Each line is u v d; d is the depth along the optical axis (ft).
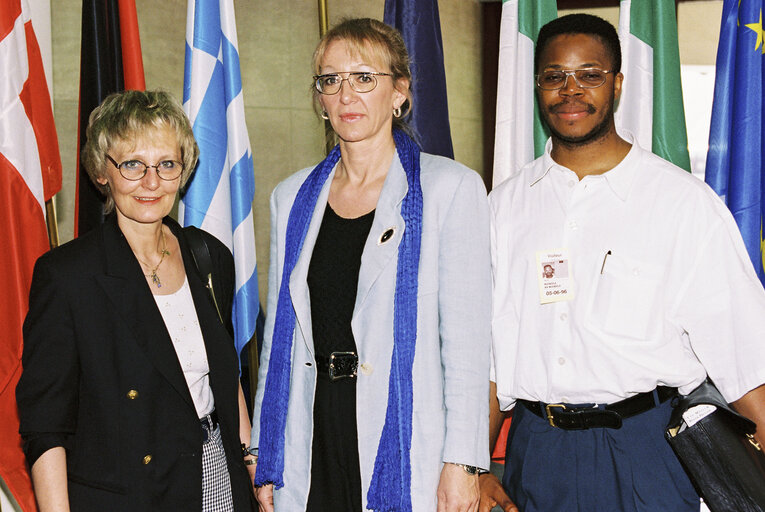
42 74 8.36
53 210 8.61
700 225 5.80
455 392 5.44
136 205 5.37
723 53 8.71
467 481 5.41
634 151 6.13
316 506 5.88
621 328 5.82
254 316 9.05
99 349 5.13
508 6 9.11
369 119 5.69
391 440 5.41
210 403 5.79
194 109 8.48
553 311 6.08
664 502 5.77
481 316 5.52
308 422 5.87
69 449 5.14
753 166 8.38
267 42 18.93
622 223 5.97
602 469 5.85
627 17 9.05
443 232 5.59
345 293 5.78
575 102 6.04
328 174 6.20
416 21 9.25
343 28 5.74
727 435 5.49
